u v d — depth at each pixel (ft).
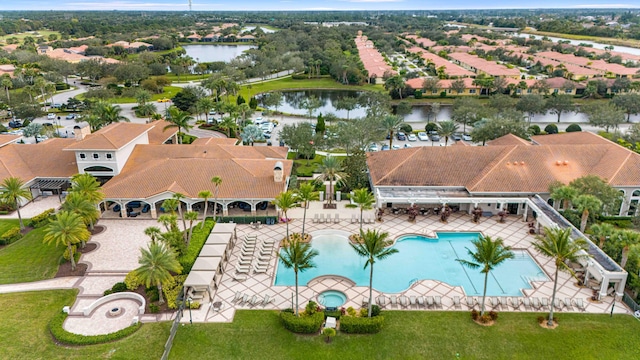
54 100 497.46
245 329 132.87
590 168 214.07
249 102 481.87
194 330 132.46
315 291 152.35
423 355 123.13
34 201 230.07
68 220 159.33
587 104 407.64
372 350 124.98
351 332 131.03
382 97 431.43
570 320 135.64
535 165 214.69
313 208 216.33
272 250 177.06
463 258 174.19
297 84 599.98
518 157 218.79
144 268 135.44
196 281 144.25
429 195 205.98
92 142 224.53
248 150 253.65
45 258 174.70
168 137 301.84
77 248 179.22
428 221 201.87
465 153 227.20
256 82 616.80
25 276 162.40
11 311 141.90
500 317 137.39
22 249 182.09
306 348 125.70
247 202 203.72
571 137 261.44
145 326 134.41
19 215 196.95
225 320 136.87
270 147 266.98
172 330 130.62
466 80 530.68
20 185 197.77
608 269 145.59
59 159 245.65
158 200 203.10
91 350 124.57
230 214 207.92
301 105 434.71
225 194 203.00
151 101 490.08
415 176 216.74
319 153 311.88
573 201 176.86
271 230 194.08
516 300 143.13
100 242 184.55
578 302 141.49
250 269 164.86
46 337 130.52
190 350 125.08
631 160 209.46
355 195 185.37
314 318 132.16
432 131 360.89
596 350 124.16
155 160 231.30
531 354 123.03
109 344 126.93
